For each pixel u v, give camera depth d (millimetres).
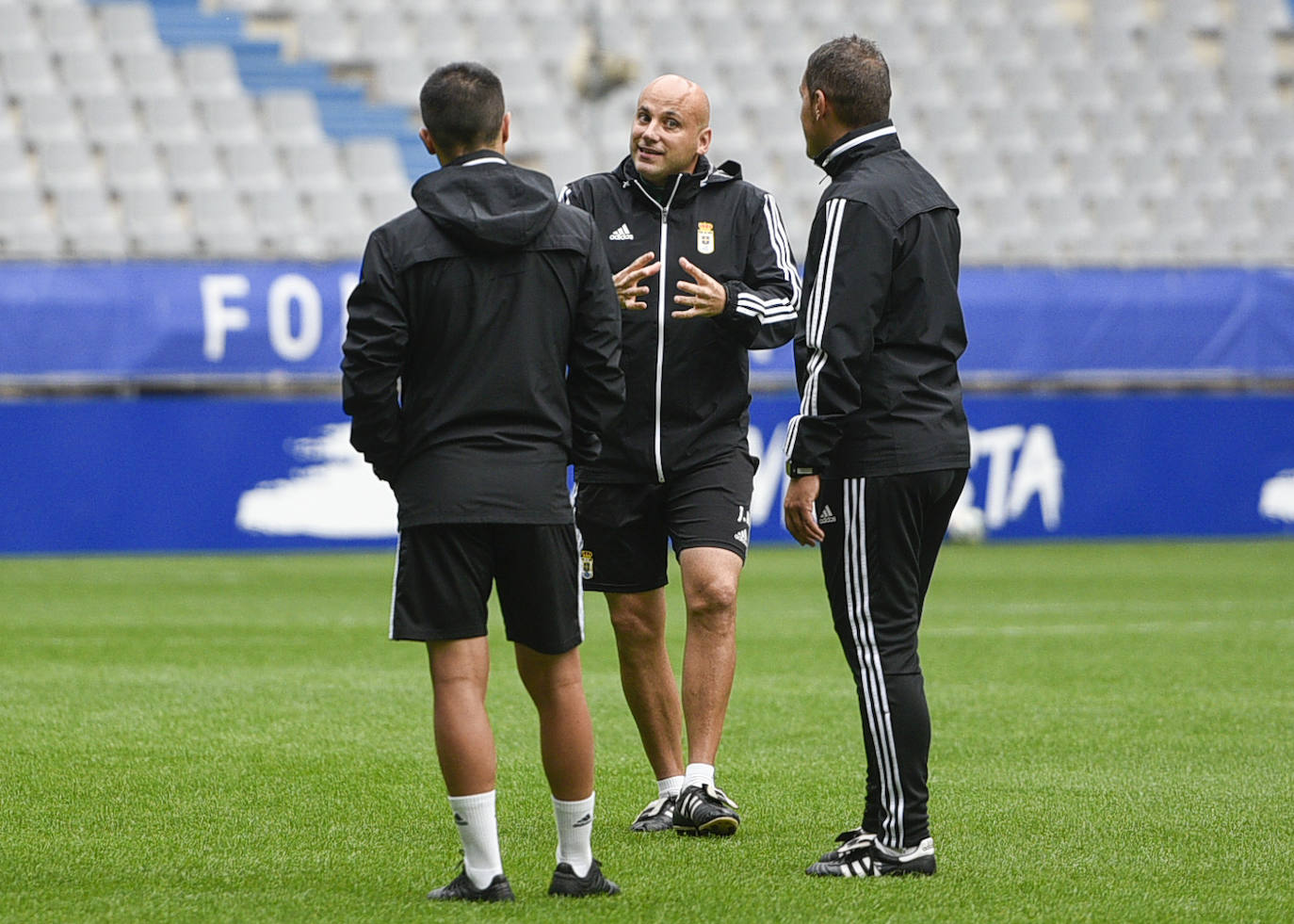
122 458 52562
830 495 13656
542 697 12805
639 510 16453
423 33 78438
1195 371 62469
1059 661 28875
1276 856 14430
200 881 13258
